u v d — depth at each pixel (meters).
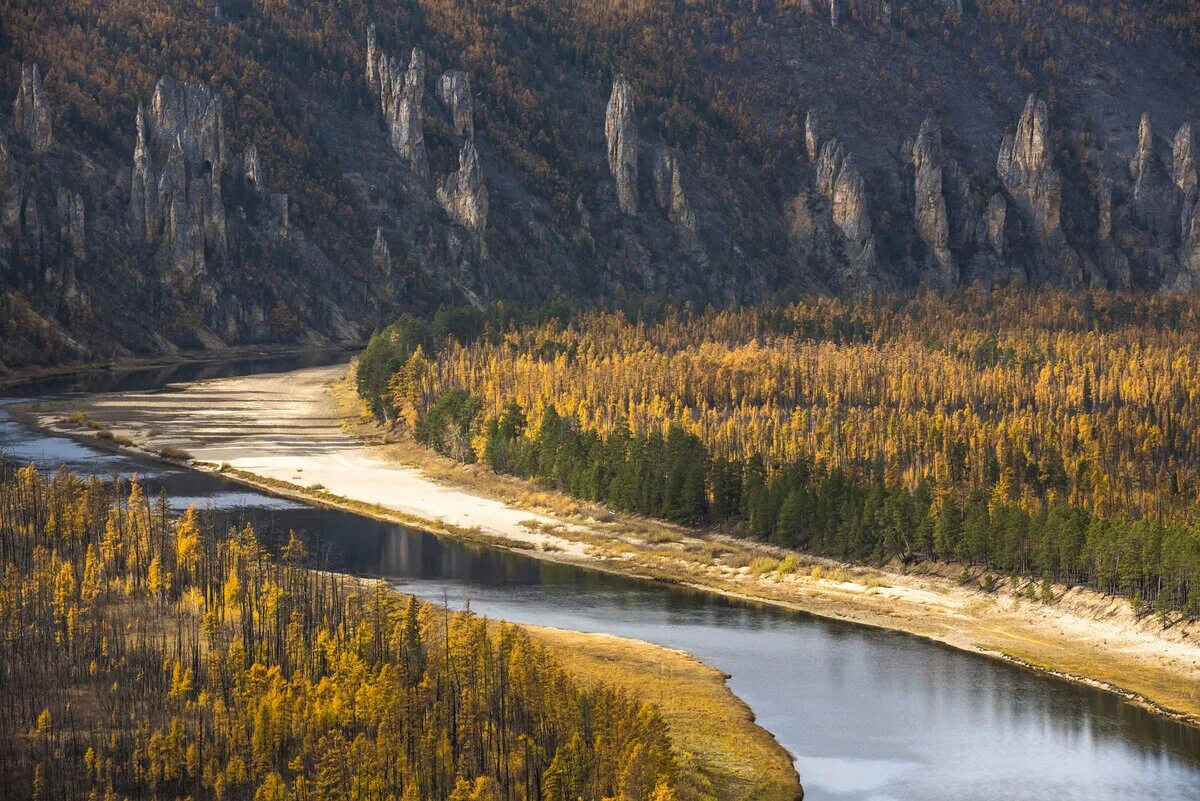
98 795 162.12
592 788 161.00
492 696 184.75
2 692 187.12
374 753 166.88
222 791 165.12
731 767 179.75
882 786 178.38
